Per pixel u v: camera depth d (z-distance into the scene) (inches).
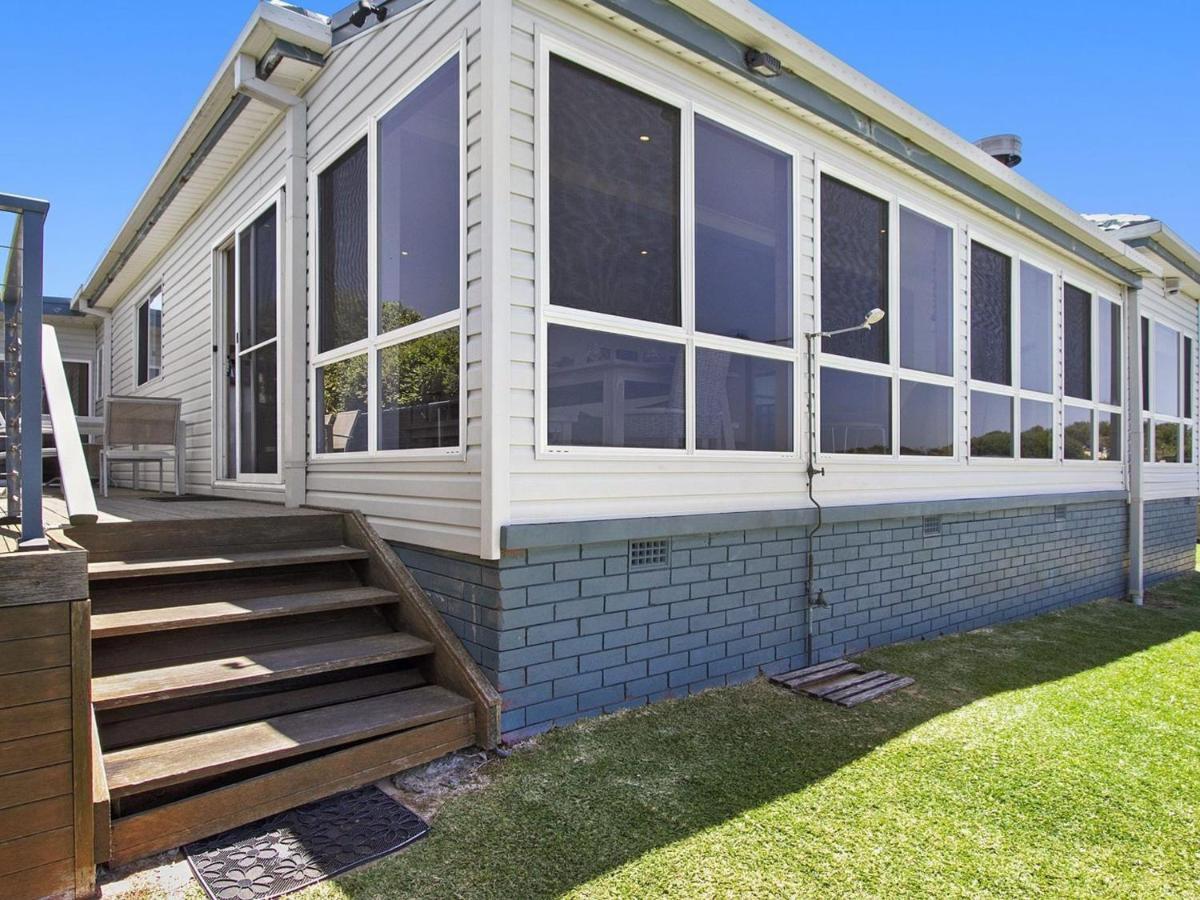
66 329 418.9
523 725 119.0
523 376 119.9
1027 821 98.3
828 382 176.9
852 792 105.0
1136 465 302.8
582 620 127.4
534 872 83.0
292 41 164.6
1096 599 286.8
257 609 117.3
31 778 75.3
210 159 215.3
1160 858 89.8
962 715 138.6
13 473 106.4
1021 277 249.9
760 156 162.6
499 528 115.1
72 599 77.9
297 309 178.4
